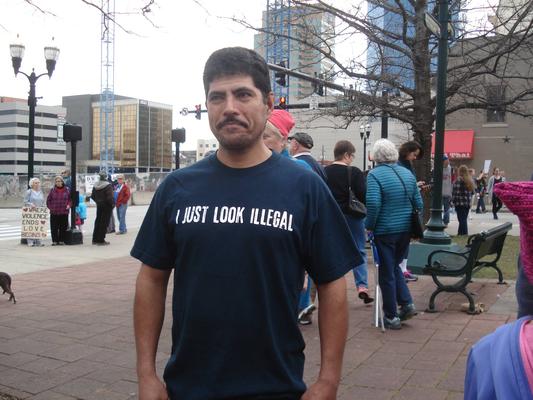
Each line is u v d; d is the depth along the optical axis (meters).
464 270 6.05
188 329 1.85
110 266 10.35
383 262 5.48
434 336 5.23
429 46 14.27
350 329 5.51
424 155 12.92
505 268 9.05
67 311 6.54
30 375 4.39
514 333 1.37
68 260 11.23
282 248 1.83
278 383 1.83
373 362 4.54
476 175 34.12
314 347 4.91
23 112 99.62
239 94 1.92
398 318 5.52
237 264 1.81
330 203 1.99
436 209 7.83
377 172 5.46
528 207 1.47
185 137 17.11
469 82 12.99
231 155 1.96
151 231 2.03
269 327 1.82
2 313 6.48
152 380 1.97
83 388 4.13
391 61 13.07
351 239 2.00
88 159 123.62
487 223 19.22
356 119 17.31
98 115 122.75
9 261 11.08
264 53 13.95
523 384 1.28
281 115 4.62
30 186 14.27
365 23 12.17
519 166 33.19
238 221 1.84
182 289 1.89
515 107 13.95
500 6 11.98
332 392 1.89
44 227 13.97
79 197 15.09
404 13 11.87
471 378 1.46
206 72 2.00
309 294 5.61
